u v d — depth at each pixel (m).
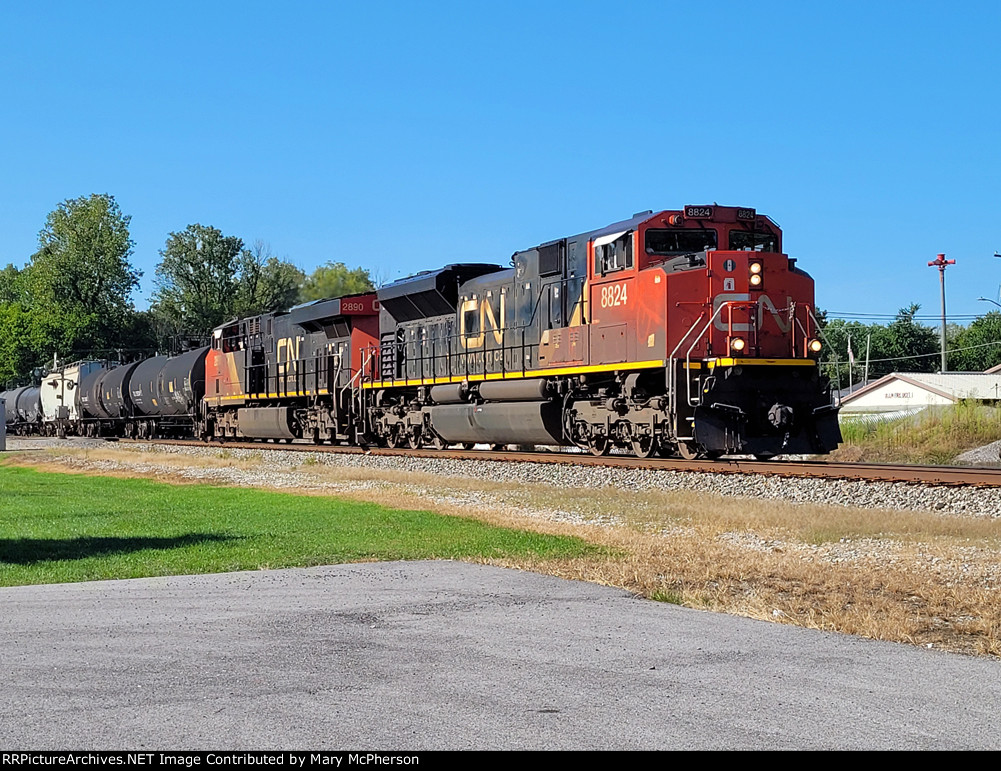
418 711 6.34
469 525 16.34
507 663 7.54
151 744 5.75
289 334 38.75
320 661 7.59
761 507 16.03
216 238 104.88
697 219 21.53
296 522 17.08
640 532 15.23
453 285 29.11
